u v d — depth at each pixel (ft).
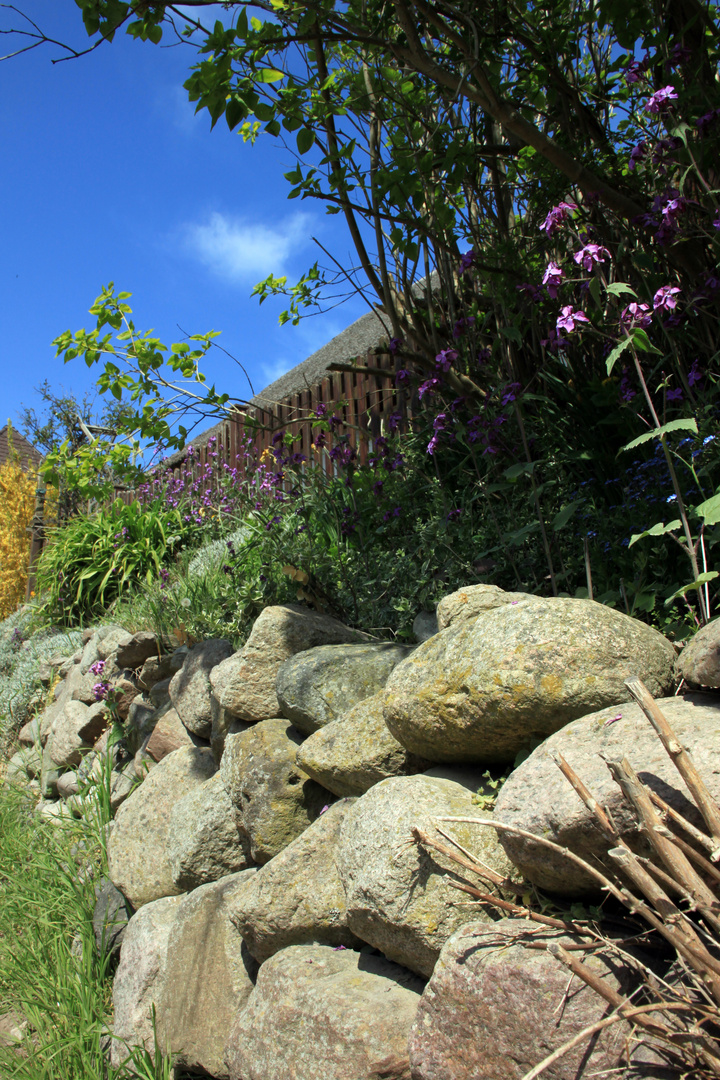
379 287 12.70
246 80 9.76
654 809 4.09
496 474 10.14
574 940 4.58
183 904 8.73
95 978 10.18
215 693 10.00
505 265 11.45
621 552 8.46
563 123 11.22
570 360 10.88
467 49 9.59
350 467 13.05
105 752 14.67
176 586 16.21
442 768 6.47
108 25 8.54
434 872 5.52
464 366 12.82
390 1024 5.44
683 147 9.75
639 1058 4.01
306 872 7.04
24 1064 8.53
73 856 13.01
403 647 8.61
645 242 10.37
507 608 5.92
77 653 20.13
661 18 10.28
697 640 5.17
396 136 11.77
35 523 31.27
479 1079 4.47
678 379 9.82
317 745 7.51
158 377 13.75
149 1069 7.83
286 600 12.09
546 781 4.89
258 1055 6.27
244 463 23.29
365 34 10.27
